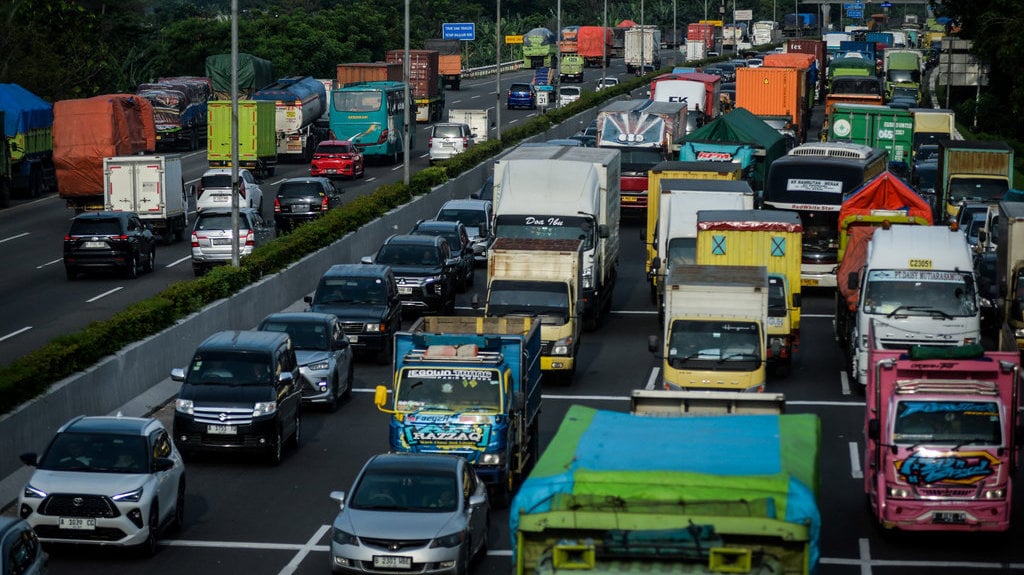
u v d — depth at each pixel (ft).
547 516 90.84
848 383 288.30
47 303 351.87
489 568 174.81
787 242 306.35
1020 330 280.10
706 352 246.06
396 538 162.50
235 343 235.20
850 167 382.83
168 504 184.14
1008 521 178.91
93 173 483.51
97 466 179.52
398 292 347.15
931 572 172.55
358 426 257.34
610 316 367.86
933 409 180.34
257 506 203.51
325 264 388.16
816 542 92.02
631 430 112.78
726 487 94.27
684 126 573.74
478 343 210.59
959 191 460.96
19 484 205.26
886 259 274.57
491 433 200.54
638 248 481.87
